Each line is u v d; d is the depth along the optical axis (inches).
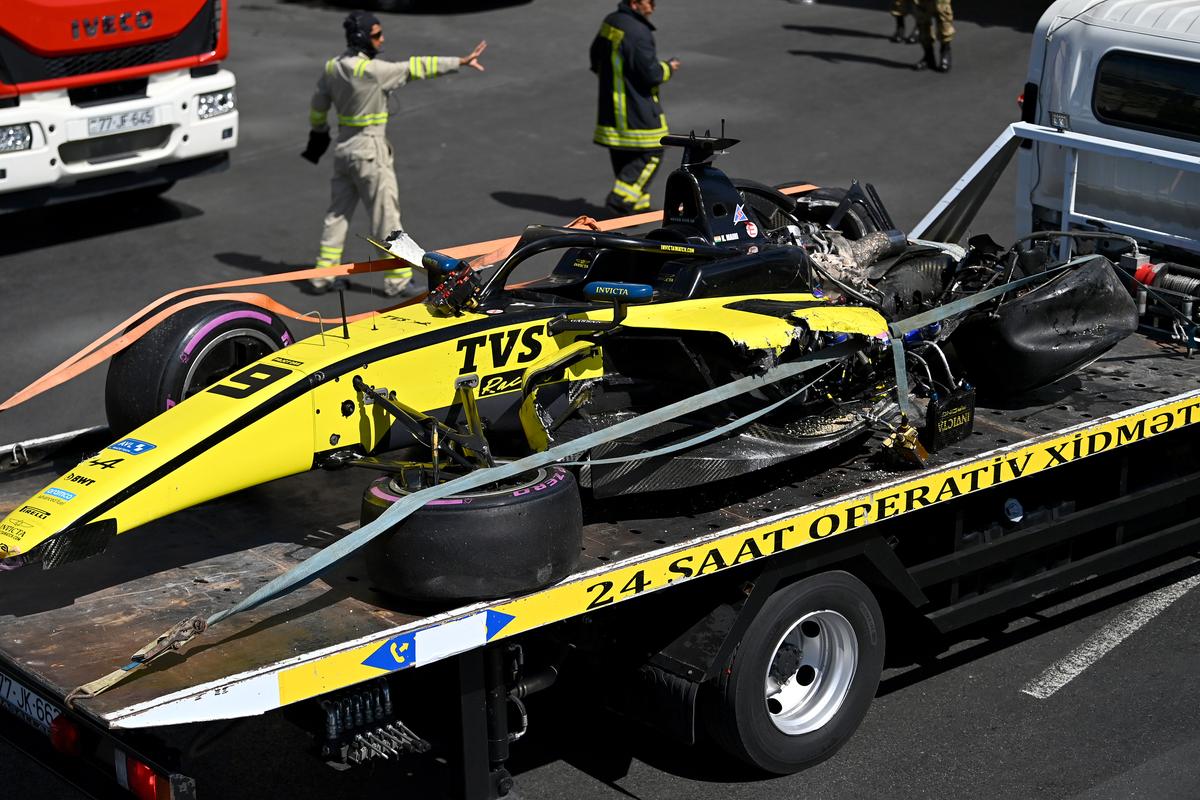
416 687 231.1
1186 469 335.3
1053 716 287.1
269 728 286.4
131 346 296.8
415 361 254.7
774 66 914.7
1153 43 375.2
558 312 273.9
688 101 832.3
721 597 252.5
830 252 337.1
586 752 278.1
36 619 225.8
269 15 1114.7
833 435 274.5
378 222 555.2
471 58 546.6
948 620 289.4
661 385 291.0
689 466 256.2
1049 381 311.0
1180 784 261.9
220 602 231.1
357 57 533.0
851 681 272.1
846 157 715.4
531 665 246.5
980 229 604.7
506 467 224.7
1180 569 354.0
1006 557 296.2
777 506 258.7
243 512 272.2
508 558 217.2
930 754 274.5
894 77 882.1
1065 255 396.8
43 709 208.5
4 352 495.5
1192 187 373.4
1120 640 318.3
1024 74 884.6
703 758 275.9
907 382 291.6
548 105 852.6
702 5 1112.8
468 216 647.1
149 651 199.3
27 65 555.2
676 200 304.7
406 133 794.8
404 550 217.2
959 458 278.8
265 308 309.3
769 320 267.4
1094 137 388.2
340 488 285.0
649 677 254.5
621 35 625.9
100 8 567.2
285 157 756.0
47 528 217.0
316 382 243.1
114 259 598.2
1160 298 346.9
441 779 265.1
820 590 261.6
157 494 228.2
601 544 244.1
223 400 239.9
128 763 203.0
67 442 302.2
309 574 208.4
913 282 339.9
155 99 595.2
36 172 566.6
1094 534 324.8
